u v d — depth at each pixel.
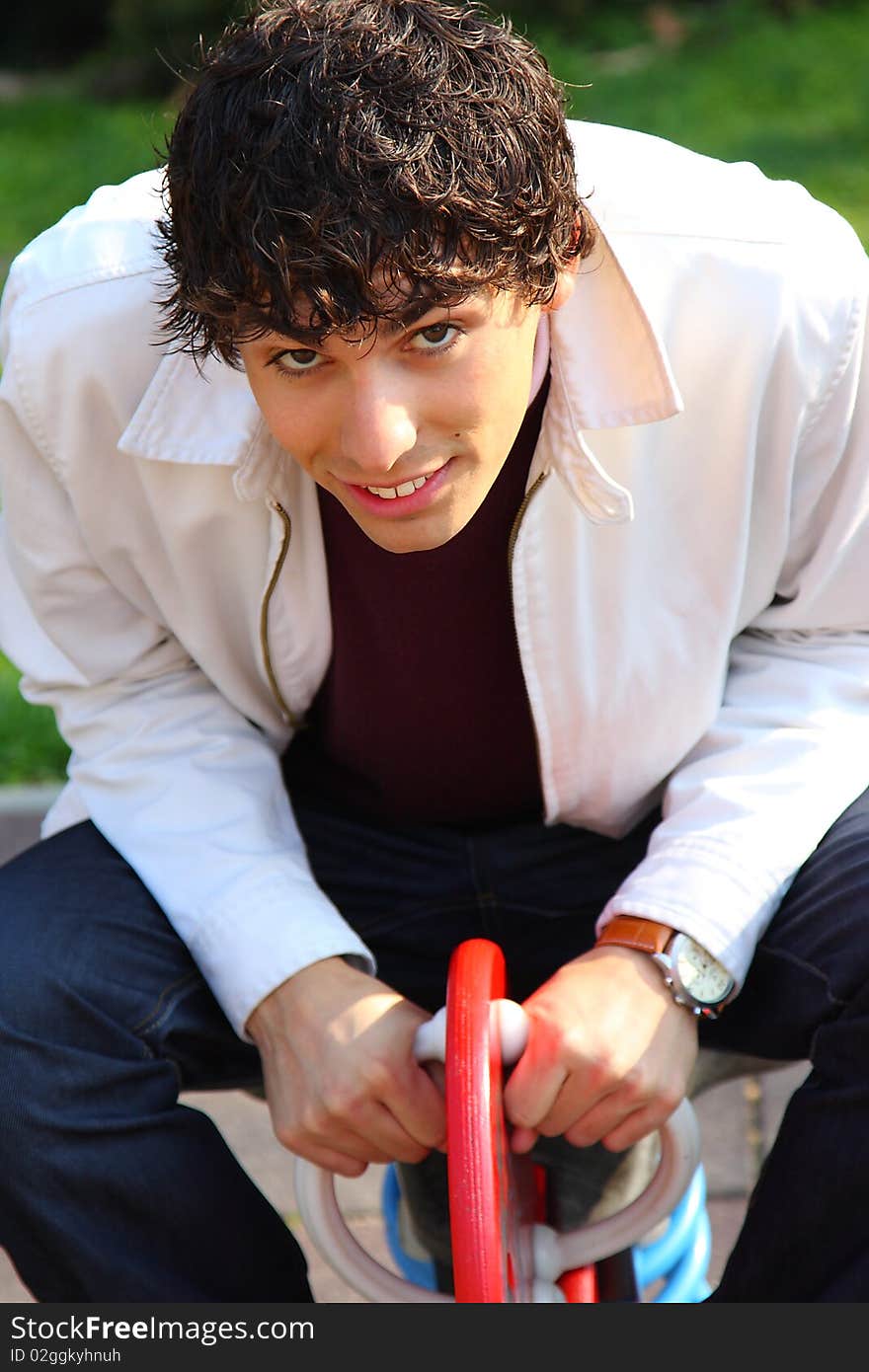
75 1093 1.34
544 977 1.66
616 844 1.67
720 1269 1.90
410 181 1.09
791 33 9.40
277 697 1.62
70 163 7.68
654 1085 1.32
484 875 1.64
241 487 1.44
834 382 1.46
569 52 9.34
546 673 1.50
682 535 1.50
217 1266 1.37
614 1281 1.60
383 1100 1.33
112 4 10.20
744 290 1.42
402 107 1.12
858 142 6.93
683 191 1.45
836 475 1.50
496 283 1.15
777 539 1.51
